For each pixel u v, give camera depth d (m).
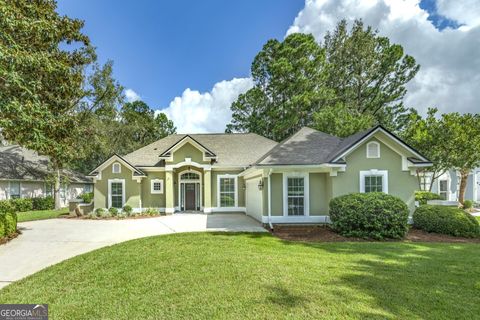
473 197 23.98
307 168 11.94
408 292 4.68
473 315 3.91
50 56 10.13
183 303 4.31
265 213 12.38
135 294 4.71
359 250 7.78
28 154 26.66
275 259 6.69
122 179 17.95
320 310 4.03
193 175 19.78
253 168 11.99
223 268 5.96
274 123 31.59
